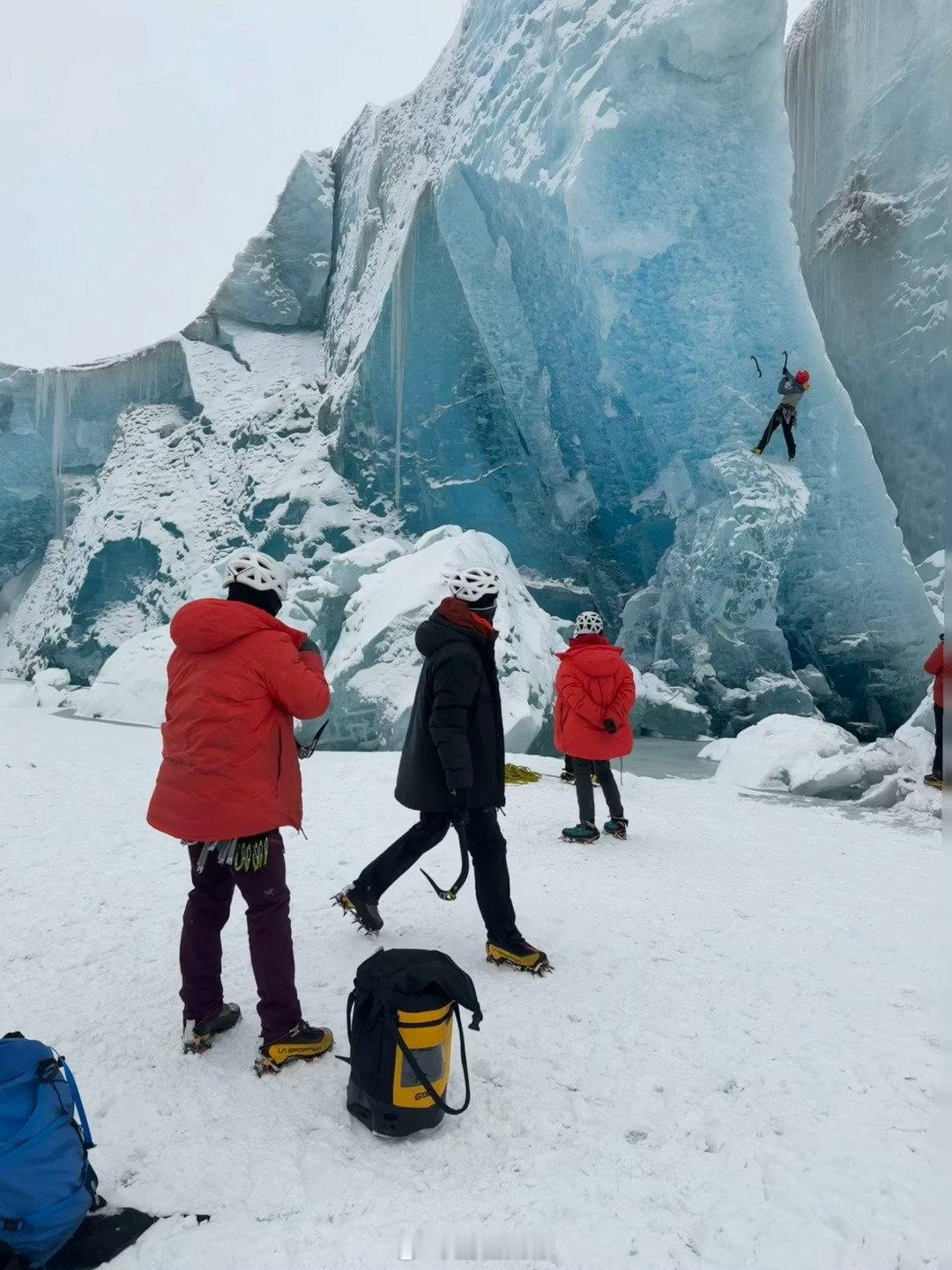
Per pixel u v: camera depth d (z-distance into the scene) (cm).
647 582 2358
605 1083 269
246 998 319
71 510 3584
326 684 283
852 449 1955
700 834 621
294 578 2561
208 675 274
